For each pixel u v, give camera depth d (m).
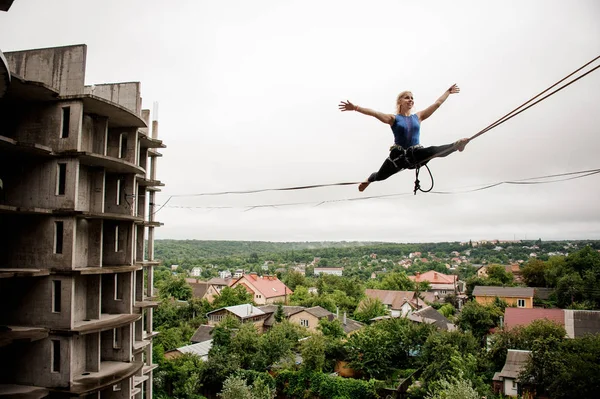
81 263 23.14
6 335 19.81
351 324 66.69
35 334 20.19
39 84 20.28
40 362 21.30
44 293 21.58
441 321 68.56
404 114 7.68
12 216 22.22
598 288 76.06
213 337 49.81
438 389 34.12
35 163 22.17
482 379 38.50
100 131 24.20
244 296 87.38
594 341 34.03
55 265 21.58
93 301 23.70
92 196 24.23
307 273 192.38
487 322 56.50
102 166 24.30
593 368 30.39
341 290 105.38
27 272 20.02
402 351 46.88
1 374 21.62
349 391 40.09
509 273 110.06
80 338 22.75
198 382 41.19
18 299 21.80
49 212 21.28
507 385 36.88
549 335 38.16
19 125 22.42
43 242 21.80
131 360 25.81
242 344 47.53
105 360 25.70
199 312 78.25
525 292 78.12
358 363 44.12
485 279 105.62
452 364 38.72
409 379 42.56
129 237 26.17
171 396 40.66
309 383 41.84
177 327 66.56
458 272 173.25
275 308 79.75
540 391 35.19
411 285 113.12
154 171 33.12
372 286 116.62
